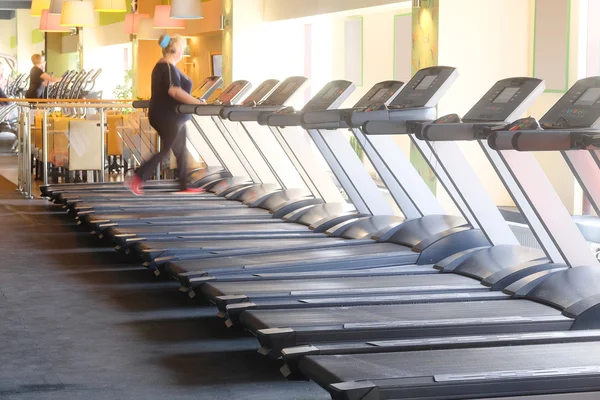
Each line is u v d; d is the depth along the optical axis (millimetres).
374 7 9211
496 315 4172
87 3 13406
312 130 6707
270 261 5582
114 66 20250
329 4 10188
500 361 3248
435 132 4578
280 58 12273
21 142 10766
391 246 5961
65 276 6008
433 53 8031
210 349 4246
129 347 4266
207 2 13188
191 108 8367
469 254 5359
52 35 24688
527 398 2984
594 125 4098
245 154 8930
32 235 7750
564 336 3656
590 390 3051
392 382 2920
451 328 3947
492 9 8047
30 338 4426
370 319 4031
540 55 7887
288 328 3818
